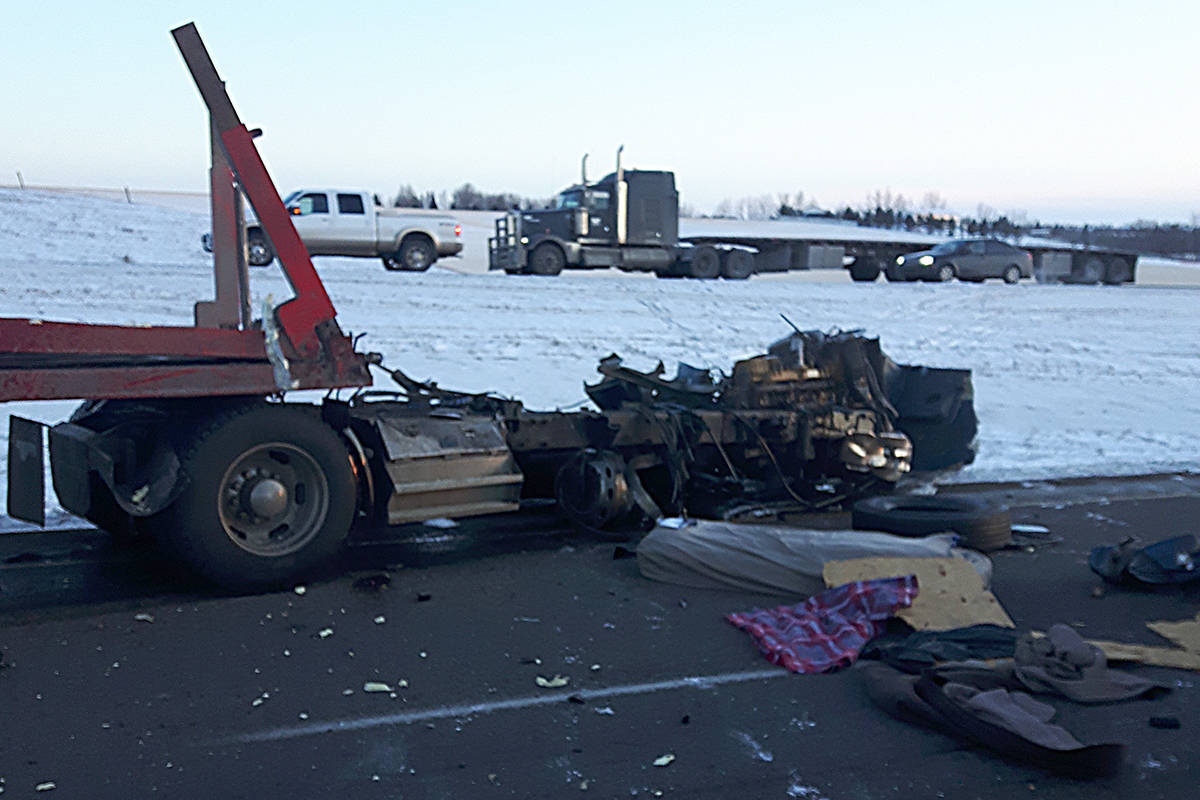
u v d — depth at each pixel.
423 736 3.81
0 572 5.74
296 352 5.43
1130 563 6.04
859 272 37.47
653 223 30.67
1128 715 4.11
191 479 5.18
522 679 4.39
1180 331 22.98
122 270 21.34
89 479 5.47
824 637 4.85
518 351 15.26
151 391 5.05
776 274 38.16
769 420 7.86
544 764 3.62
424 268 26.69
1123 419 13.12
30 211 30.67
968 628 4.89
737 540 5.90
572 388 12.94
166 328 5.05
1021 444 11.26
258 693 4.16
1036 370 16.75
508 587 5.71
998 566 6.45
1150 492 8.95
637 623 5.16
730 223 65.31
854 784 3.53
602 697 4.22
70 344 4.81
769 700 4.24
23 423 5.59
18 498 5.58
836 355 8.52
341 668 4.45
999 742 3.76
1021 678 4.34
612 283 26.27
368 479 5.96
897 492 8.53
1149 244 90.88
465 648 4.73
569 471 7.20
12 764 3.52
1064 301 28.75
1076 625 5.30
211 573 5.27
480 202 89.06
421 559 6.26
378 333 15.81
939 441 9.12
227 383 5.26
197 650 4.60
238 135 5.28
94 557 6.12
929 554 5.76
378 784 3.45
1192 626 5.22
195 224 32.78
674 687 4.35
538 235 29.30
